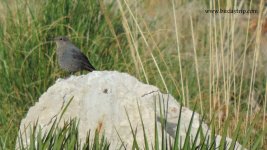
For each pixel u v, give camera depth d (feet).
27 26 39.93
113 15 43.60
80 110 25.76
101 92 25.64
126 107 25.16
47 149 22.11
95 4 42.34
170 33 47.70
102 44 41.63
